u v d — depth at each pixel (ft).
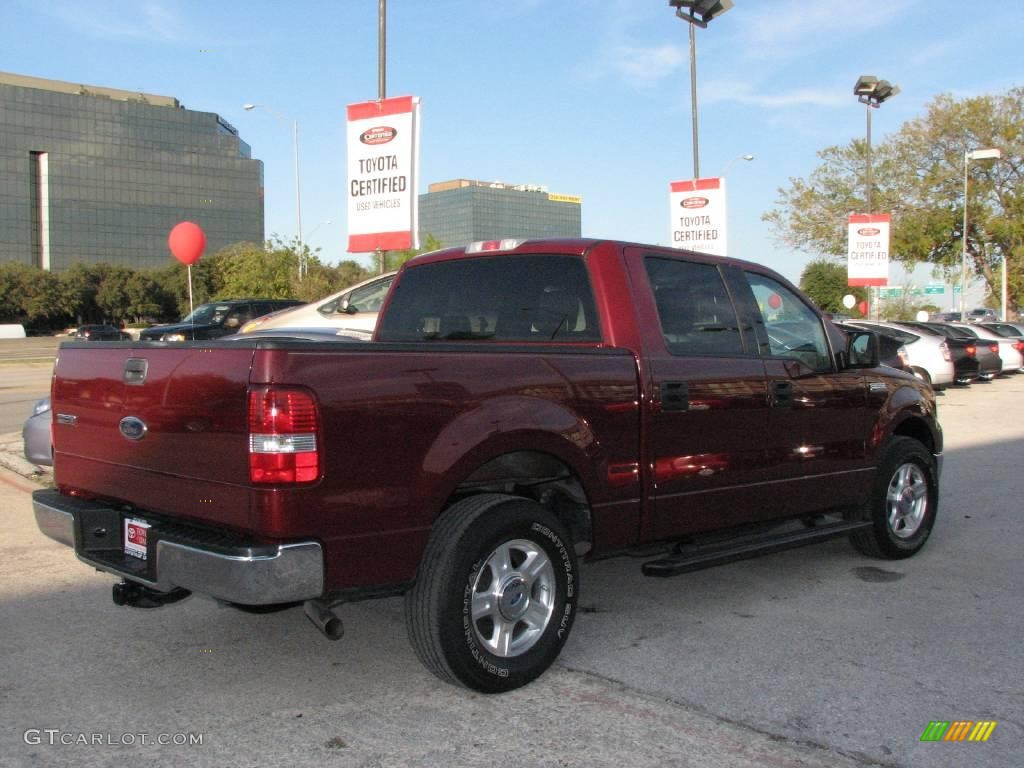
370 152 34.73
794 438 17.34
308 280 133.90
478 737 11.49
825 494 18.24
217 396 11.35
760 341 17.03
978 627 15.76
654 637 15.29
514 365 13.05
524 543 13.10
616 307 14.85
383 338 18.28
